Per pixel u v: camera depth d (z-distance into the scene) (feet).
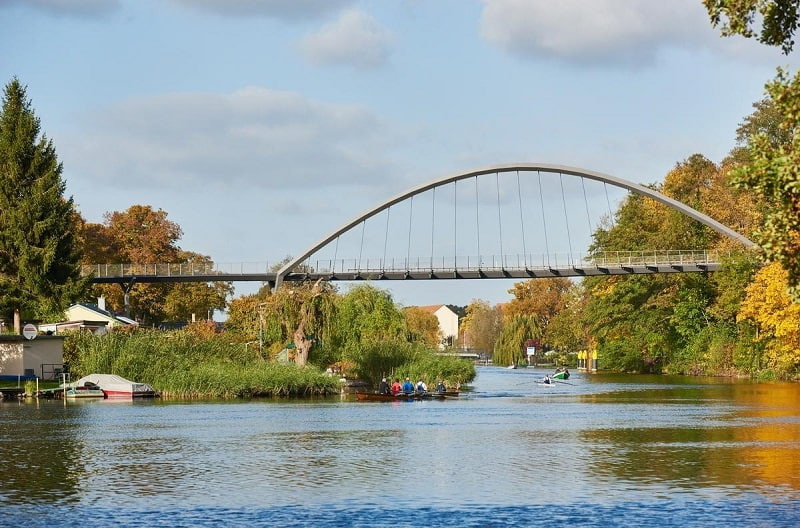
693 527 80.64
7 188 294.05
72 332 251.60
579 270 385.50
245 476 106.63
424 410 195.52
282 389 237.04
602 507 88.43
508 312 625.82
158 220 469.57
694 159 447.42
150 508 89.15
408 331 286.66
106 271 421.59
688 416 179.11
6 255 292.61
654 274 389.39
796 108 77.05
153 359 237.25
